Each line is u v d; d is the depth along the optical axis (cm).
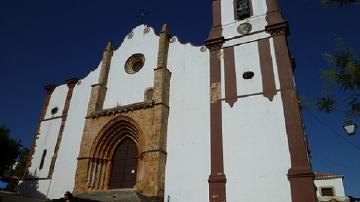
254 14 2727
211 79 2567
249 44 2580
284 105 2195
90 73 3281
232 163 2173
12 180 3956
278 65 2367
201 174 2247
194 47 2819
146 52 3059
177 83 2719
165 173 2367
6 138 3225
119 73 3108
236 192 2072
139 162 2508
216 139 2308
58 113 3256
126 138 2792
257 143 2155
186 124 2489
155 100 2609
